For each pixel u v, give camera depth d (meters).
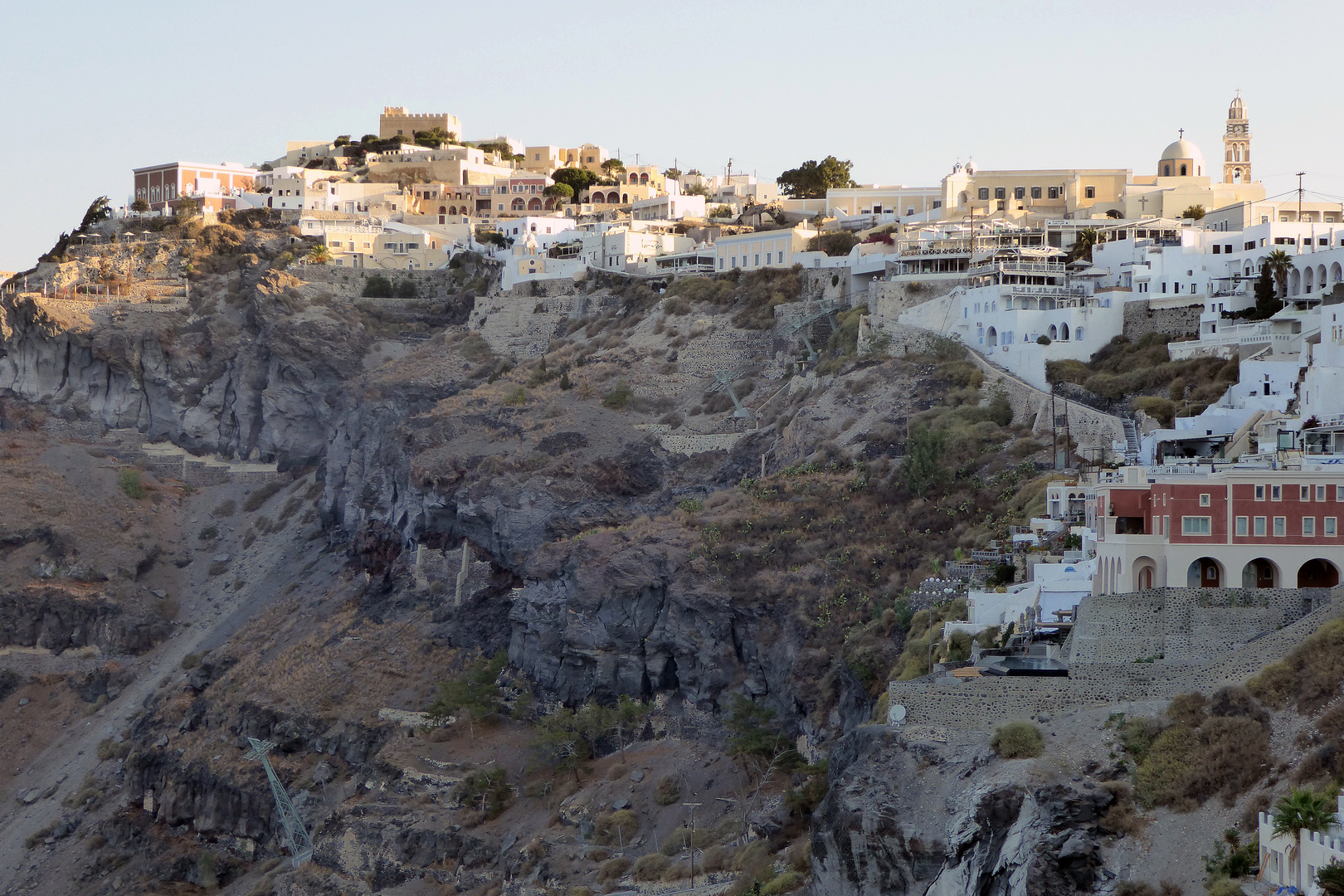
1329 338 154.50
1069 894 91.94
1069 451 168.88
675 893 136.25
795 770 148.12
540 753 179.00
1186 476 111.81
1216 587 105.75
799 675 156.25
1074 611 113.69
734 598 171.38
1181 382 170.12
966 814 97.44
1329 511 107.56
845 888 102.75
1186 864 90.25
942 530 165.38
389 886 172.50
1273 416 144.50
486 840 168.25
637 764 169.25
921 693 105.56
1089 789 95.62
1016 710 103.06
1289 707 95.25
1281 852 84.88
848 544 170.00
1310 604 103.25
